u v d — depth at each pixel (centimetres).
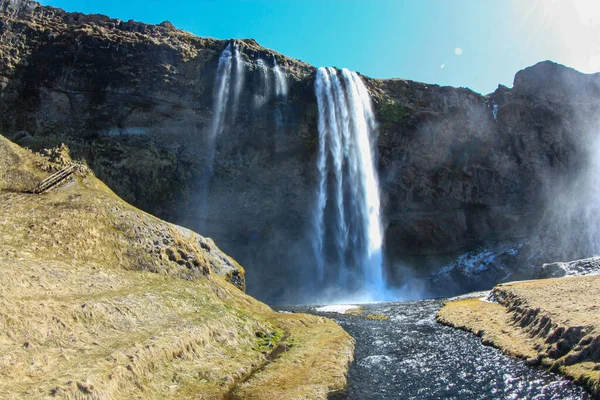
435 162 6494
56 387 1221
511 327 2697
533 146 6819
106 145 5078
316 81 6072
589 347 1822
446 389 1775
